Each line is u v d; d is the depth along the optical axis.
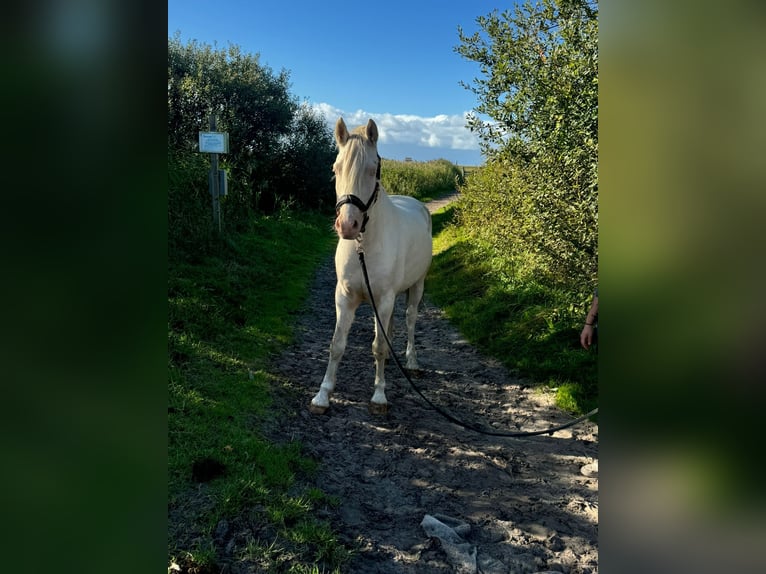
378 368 3.74
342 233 3.08
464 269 8.18
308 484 2.68
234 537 2.14
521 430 3.57
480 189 9.70
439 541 2.30
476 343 5.46
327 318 6.13
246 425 3.11
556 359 4.56
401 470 2.97
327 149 16.38
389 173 20.31
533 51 4.62
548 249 4.73
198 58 13.86
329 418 3.54
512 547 2.35
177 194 7.39
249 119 14.38
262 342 4.70
